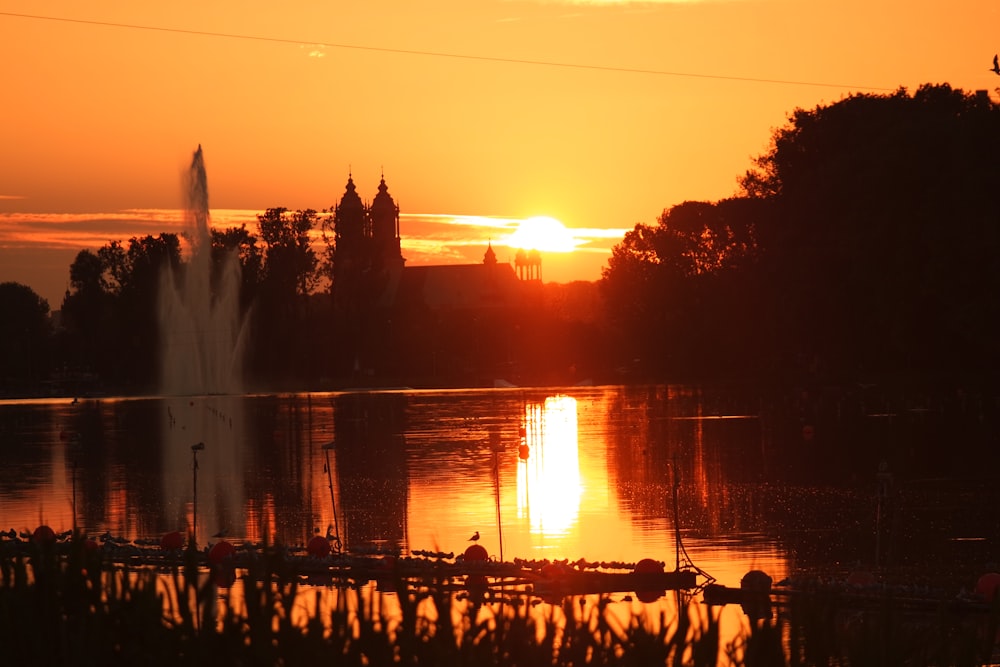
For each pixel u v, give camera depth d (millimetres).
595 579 77562
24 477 154375
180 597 34906
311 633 32594
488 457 167375
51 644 34844
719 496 119625
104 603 35719
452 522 108000
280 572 34844
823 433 185750
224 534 101188
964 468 135500
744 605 68438
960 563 83500
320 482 141125
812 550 89688
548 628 32969
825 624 33281
